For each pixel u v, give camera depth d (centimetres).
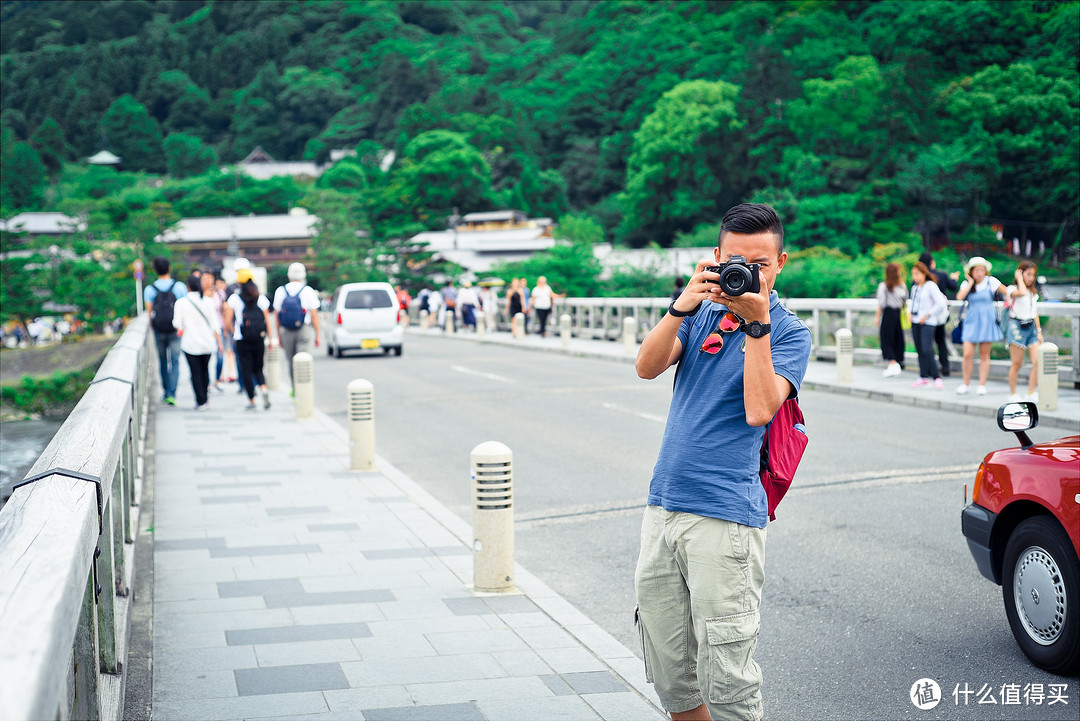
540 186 11800
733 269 264
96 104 19600
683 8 12625
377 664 453
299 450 1088
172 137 17225
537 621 516
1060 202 7469
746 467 286
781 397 278
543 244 9688
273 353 1722
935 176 7400
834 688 437
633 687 424
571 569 639
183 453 1068
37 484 251
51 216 11856
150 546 666
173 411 1430
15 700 121
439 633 497
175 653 468
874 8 9956
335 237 7681
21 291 5750
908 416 1269
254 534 709
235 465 995
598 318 2900
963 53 8794
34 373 2278
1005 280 6788
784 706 419
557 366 2130
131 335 1064
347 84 19575
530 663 454
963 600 553
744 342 285
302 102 18725
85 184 15512
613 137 11362
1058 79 7731
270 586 580
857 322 1897
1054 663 443
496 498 570
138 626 493
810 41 9481
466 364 2227
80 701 267
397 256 7569
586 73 12938
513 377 1898
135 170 17888
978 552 493
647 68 11994
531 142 12862
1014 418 485
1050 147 7488
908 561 630
